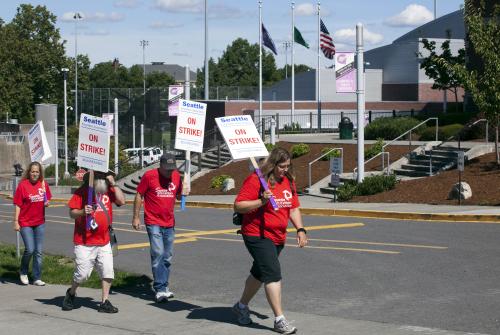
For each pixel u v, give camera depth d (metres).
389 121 37.69
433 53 46.91
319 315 9.77
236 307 9.20
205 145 44.62
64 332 9.15
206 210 25.83
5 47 96.75
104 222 10.30
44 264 14.74
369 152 31.88
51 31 105.75
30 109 99.12
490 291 10.99
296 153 35.41
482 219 19.11
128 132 67.19
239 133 9.24
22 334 9.08
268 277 8.60
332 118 65.00
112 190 10.52
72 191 43.59
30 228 12.85
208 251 15.99
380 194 24.84
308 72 69.25
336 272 12.95
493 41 24.73
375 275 12.53
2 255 16.11
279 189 8.70
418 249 15.02
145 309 10.46
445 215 19.72
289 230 18.67
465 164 26.11
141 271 13.97
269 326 9.10
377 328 8.86
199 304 10.76
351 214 21.88
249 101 63.28
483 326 8.98
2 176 65.06
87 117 10.30
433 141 31.45
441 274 12.41
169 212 10.92
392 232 17.75
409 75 66.62
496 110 24.03
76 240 10.33
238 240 17.61
